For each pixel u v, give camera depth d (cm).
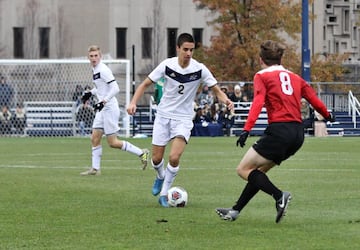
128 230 2336
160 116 2856
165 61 2819
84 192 3225
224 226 2395
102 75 3903
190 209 2752
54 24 13688
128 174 3966
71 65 10269
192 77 2803
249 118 2308
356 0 14938
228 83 8756
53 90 9625
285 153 2359
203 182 3603
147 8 13925
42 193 3188
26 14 13612
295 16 10369
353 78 12462
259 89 2328
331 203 2914
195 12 13938
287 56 10431
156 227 2383
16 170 4175
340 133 8575
